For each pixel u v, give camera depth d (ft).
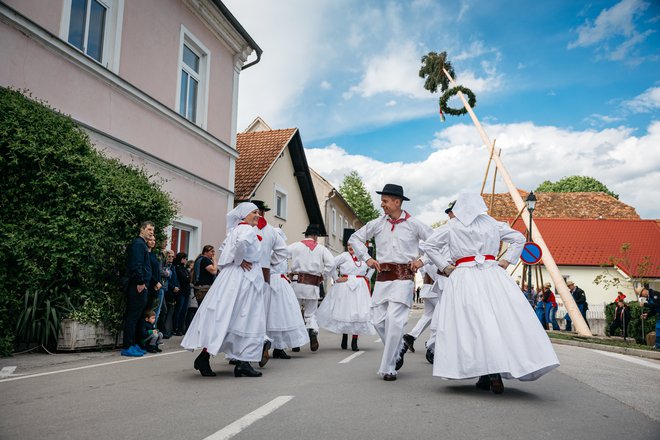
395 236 19.93
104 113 33.73
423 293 30.01
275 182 70.23
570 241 111.96
